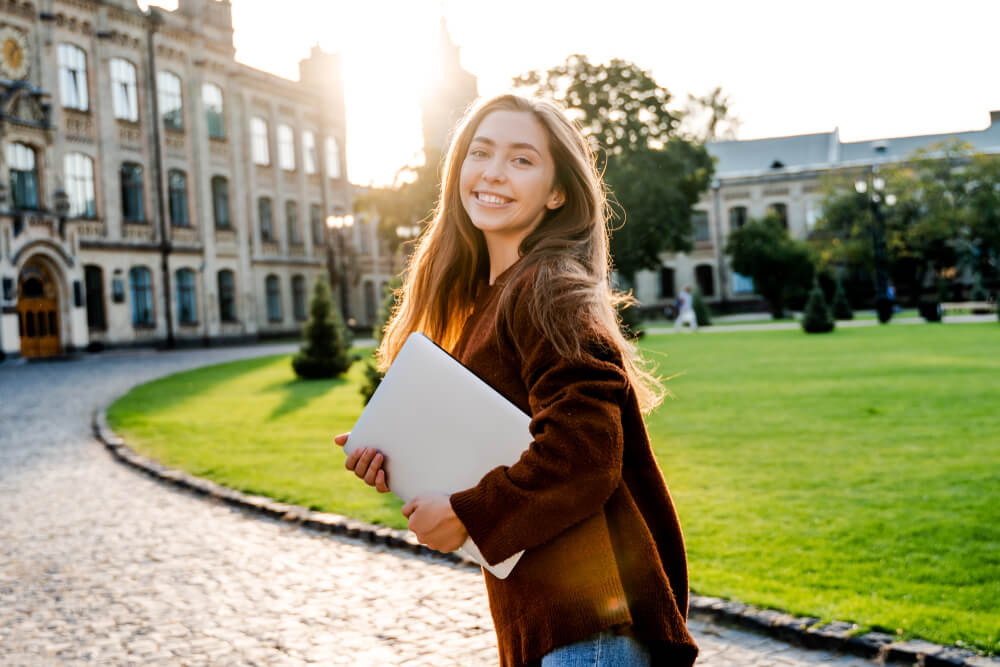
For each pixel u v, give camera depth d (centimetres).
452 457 151
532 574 144
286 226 4181
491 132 172
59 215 2875
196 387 1747
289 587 505
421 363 156
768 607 414
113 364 2536
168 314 3378
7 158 2744
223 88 3772
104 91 3161
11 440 1149
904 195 4944
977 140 6331
